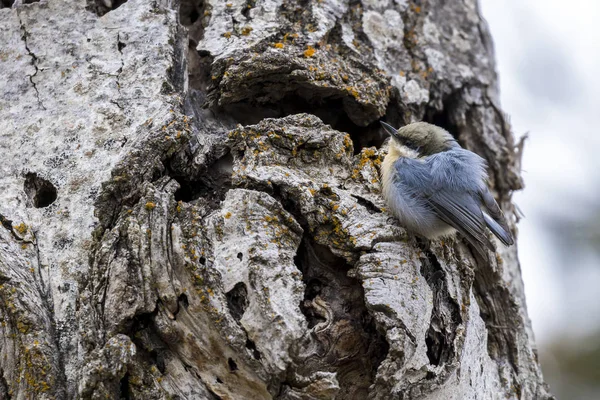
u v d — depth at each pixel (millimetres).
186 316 3691
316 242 4059
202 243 3791
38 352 3660
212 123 4750
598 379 7043
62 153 4246
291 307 3664
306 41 4859
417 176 4648
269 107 4980
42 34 4613
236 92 4691
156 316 3682
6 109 4410
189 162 4324
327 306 3992
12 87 4473
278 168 4137
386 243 4012
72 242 3998
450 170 4723
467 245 4918
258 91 4809
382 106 5031
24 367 3660
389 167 4543
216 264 3756
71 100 4406
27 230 4020
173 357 3736
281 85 4797
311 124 4328
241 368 3646
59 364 3713
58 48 4566
